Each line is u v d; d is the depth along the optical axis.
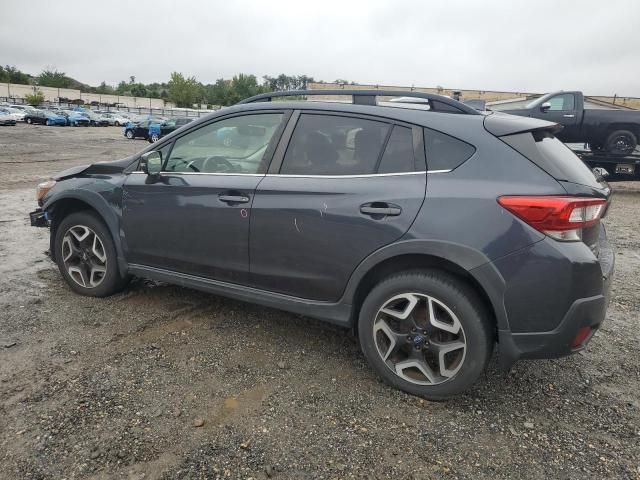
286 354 3.28
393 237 2.70
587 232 2.55
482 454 2.38
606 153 10.66
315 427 2.54
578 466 2.32
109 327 3.57
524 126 2.70
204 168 3.49
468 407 2.76
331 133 3.05
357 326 3.06
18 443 2.32
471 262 2.52
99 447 2.32
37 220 4.37
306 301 3.10
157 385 2.86
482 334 2.59
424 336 2.73
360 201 2.81
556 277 2.41
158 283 4.49
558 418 2.69
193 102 99.75
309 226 2.96
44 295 4.13
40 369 2.97
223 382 2.92
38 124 44.03
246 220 3.17
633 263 5.64
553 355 2.52
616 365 3.30
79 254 4.07
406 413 2.68
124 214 3.75
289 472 2.22
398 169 2.81
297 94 3.34
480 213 2.52
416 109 2.94
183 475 2.18
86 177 4.02
